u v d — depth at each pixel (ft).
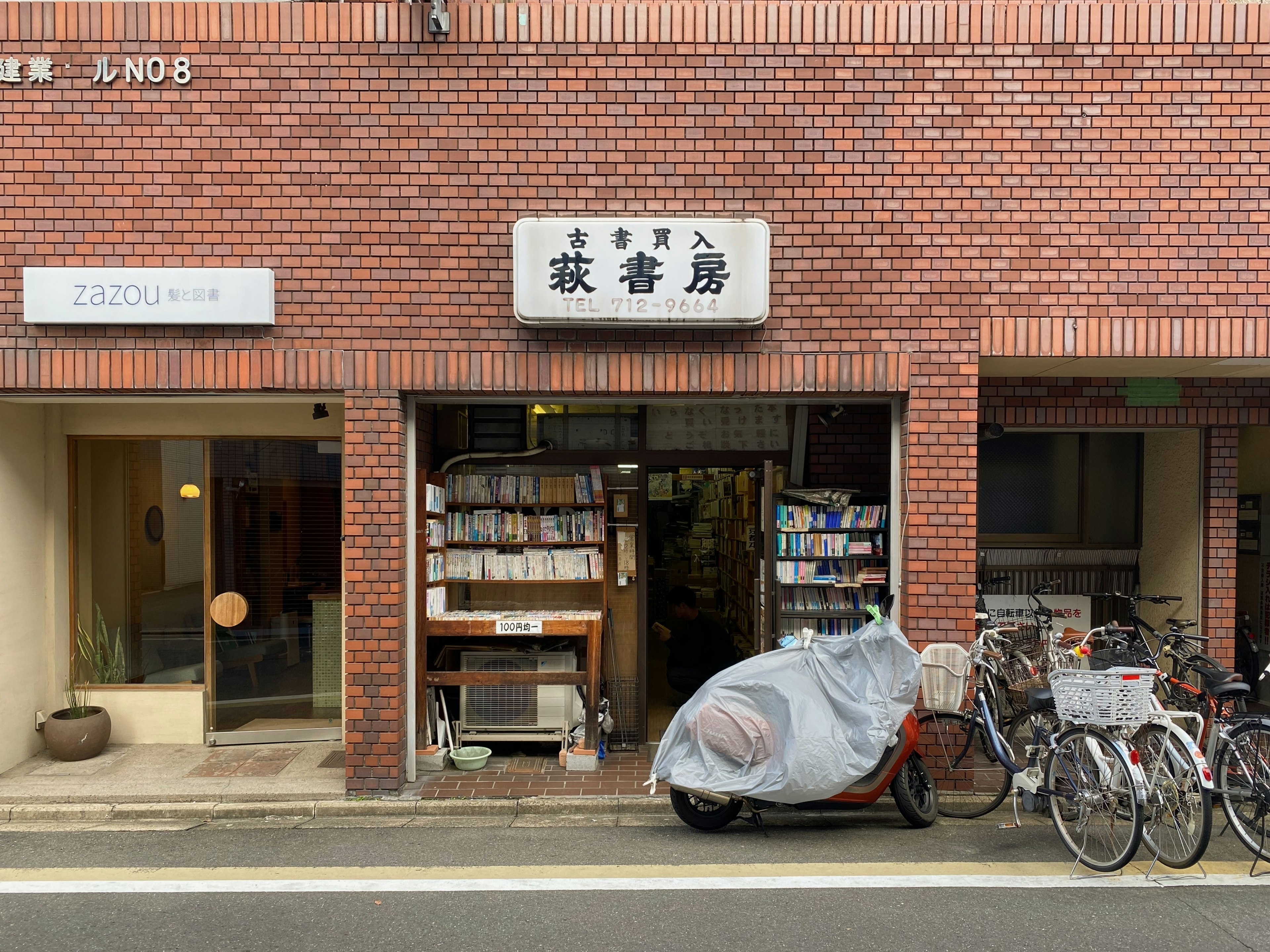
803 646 16.71
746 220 17.84
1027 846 15.57
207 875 14.43
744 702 16.11
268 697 22.53
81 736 20.26
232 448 22.39
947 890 13.60
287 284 18.33
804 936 12.05
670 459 22.50
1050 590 25.45
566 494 22.06
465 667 21.29
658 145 18.47
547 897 13.41
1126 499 25.76
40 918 12.78
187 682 22.27
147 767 20.07
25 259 18.31
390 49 18.35
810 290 18.47
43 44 18.22
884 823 16.85
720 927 12.34
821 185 18.45
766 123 18.43
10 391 18.34
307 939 12.05
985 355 18.42
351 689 18.24
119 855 15.46
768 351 18.48
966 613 18.33
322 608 22.67
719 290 17.75
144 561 22.40
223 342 18.28
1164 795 14.28
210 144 18.30
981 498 25.81
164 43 18.26
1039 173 18.31
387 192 18.43
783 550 20.52
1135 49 18.19
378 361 18.35
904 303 18.42
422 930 12.32
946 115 18.35
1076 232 18.33
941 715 18.22
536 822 17.19
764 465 21.43
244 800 17.98
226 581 22.39
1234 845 15.60
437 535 21.07
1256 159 18.19
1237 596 27.30
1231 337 18.24
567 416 22.70
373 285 18.40
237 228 18.34
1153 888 13.62
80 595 22.34
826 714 15.64
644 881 13.99
